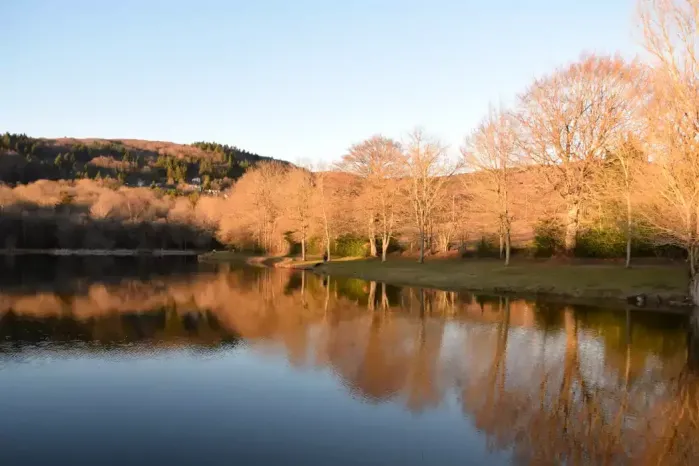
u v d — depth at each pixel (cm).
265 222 8175
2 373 1556
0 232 10644
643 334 2009
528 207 4472
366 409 1253
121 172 19675
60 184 13950
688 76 2383
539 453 1012
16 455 1010
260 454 1012
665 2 2395
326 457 999
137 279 4650
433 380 1477
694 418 1183
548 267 3750
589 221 3916
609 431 1120
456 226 5922
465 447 1042
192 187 19650
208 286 4056
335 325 2306
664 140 2458
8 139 18762
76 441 1075
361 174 5866
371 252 6153
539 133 3841
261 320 2447
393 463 973
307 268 5900
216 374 1547
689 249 2550
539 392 1368
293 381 1476
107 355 1775
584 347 1823
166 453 1018
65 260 8125
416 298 3148
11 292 3525
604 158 3772
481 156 4369
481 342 1927
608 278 3158
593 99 3678
